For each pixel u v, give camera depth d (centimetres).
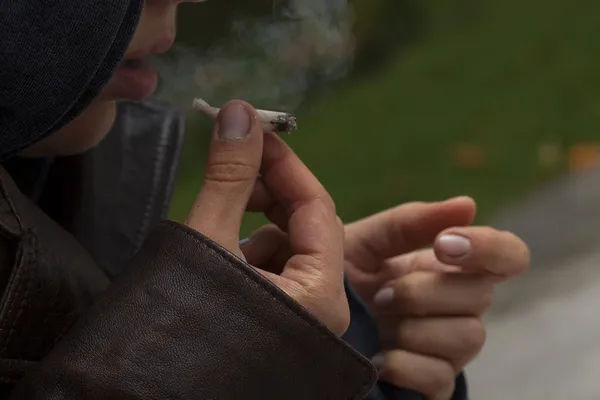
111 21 58
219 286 53
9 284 58
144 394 51
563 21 424
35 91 59
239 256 60
